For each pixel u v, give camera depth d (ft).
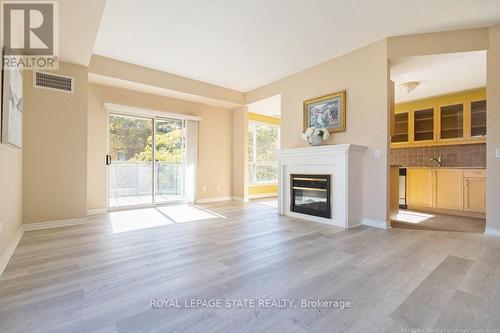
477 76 14.02
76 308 4.99
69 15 8.29
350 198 11.73
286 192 14.65
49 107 11.33
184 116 18.54
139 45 12.41
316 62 14.25
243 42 12.06
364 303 5.21
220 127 21.04
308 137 13.44
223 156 21.24
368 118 12.10
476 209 14.44
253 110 22.35
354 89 12.68
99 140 15.11
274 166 25.99
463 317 4.73
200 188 19.80
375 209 11.87
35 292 5.61
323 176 12.59
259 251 8.36
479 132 15.78
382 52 11.63
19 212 9.87
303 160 13.60
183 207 17.34
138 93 16.63
